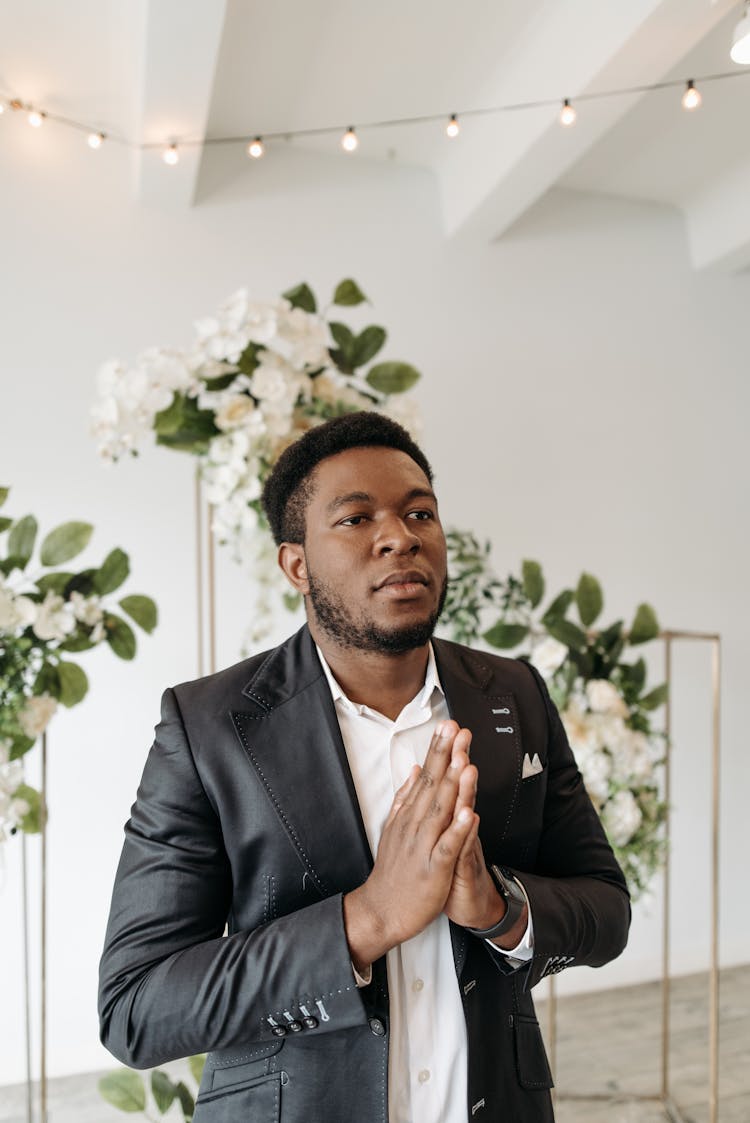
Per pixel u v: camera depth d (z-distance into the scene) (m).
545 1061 1.02
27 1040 1.96
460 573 2.25
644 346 3.24
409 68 2.41
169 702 1.01
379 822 0.97
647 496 3.23
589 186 3.15
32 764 2.62
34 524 1.76
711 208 3.19
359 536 0.93
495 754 1.02
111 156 2.70
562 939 0.92
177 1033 0.86
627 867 2.14
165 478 2.72
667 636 2.42
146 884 0.94
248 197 2.82
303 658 1.04
